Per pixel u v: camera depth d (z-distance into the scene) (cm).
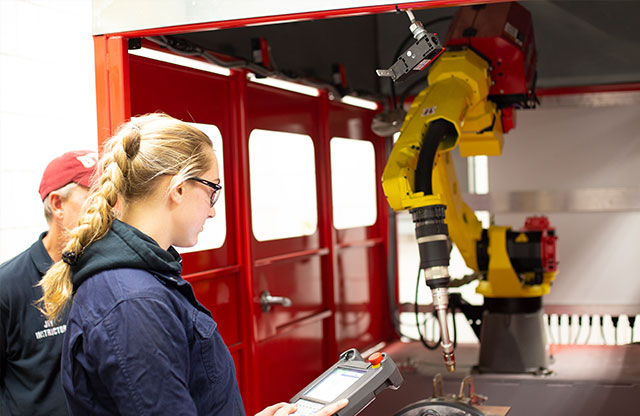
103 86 220
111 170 127
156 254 126
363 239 465
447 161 337
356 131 459
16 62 210
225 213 316
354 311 446
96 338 117
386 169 239
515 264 351
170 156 127
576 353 415
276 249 356
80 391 122
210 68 301
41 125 216
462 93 264
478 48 299
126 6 214
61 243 181
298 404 149
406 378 374
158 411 115
